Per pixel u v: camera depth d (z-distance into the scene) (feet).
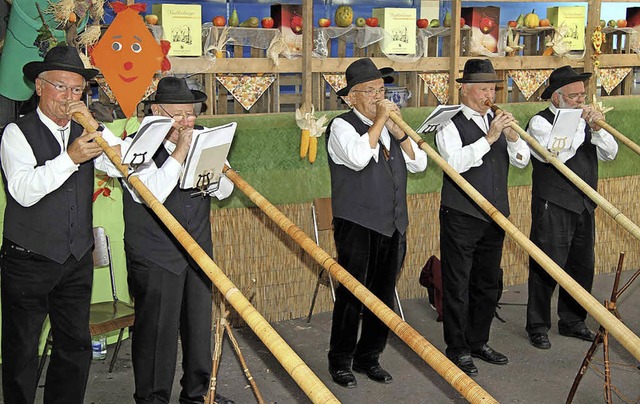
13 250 10.26
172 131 10.96
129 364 14.08
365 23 15.87
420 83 16.75
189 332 11.54
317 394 6.21
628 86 19.06
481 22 16.84
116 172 10.71
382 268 12.80
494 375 13.73
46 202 10.20
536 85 17.72
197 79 14.94
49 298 10.69
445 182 13.43
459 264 13.44
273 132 15.49
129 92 13.24
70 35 12.62
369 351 13.47
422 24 16.38
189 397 11.76
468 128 13.25
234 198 15.58
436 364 7.00
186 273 11.31
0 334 13.26
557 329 15.97
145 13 14.90
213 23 14.58
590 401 12.82
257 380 13.55
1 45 13.20
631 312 16.92
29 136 10.15
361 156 11.86
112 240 14.47
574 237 15.07
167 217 8.90
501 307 17.22
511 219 18.42
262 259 16.06
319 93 15.72
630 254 19.80
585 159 14.60
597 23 17.66
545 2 17.72
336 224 12.57
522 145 13.55
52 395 10.93
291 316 16.56
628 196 19.52
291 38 15.24
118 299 14.38
